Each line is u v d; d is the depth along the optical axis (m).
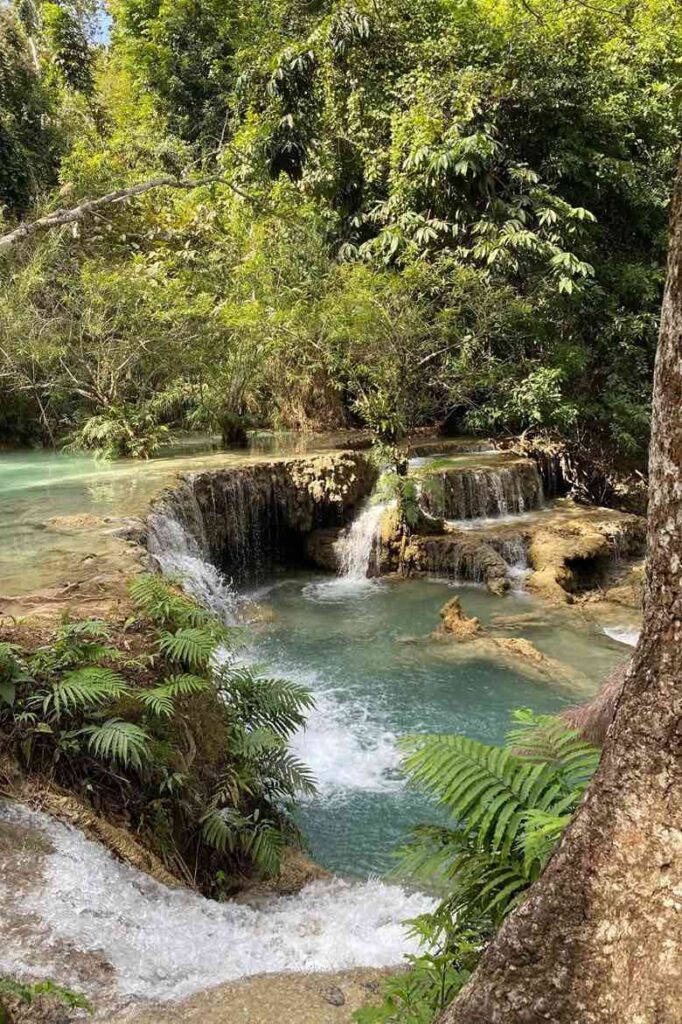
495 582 9.70
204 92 23.12
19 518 7.94
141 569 5.95
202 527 9.88
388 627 8.63
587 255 14.74
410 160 13.38
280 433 14.46
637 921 1.32
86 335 13.73
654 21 15.37
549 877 1.46
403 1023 2.10
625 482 14.24
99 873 3.12
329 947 3.16
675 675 1.32
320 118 16.08
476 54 14.33
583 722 2.96
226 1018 2.46
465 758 2.66
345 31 14.75
